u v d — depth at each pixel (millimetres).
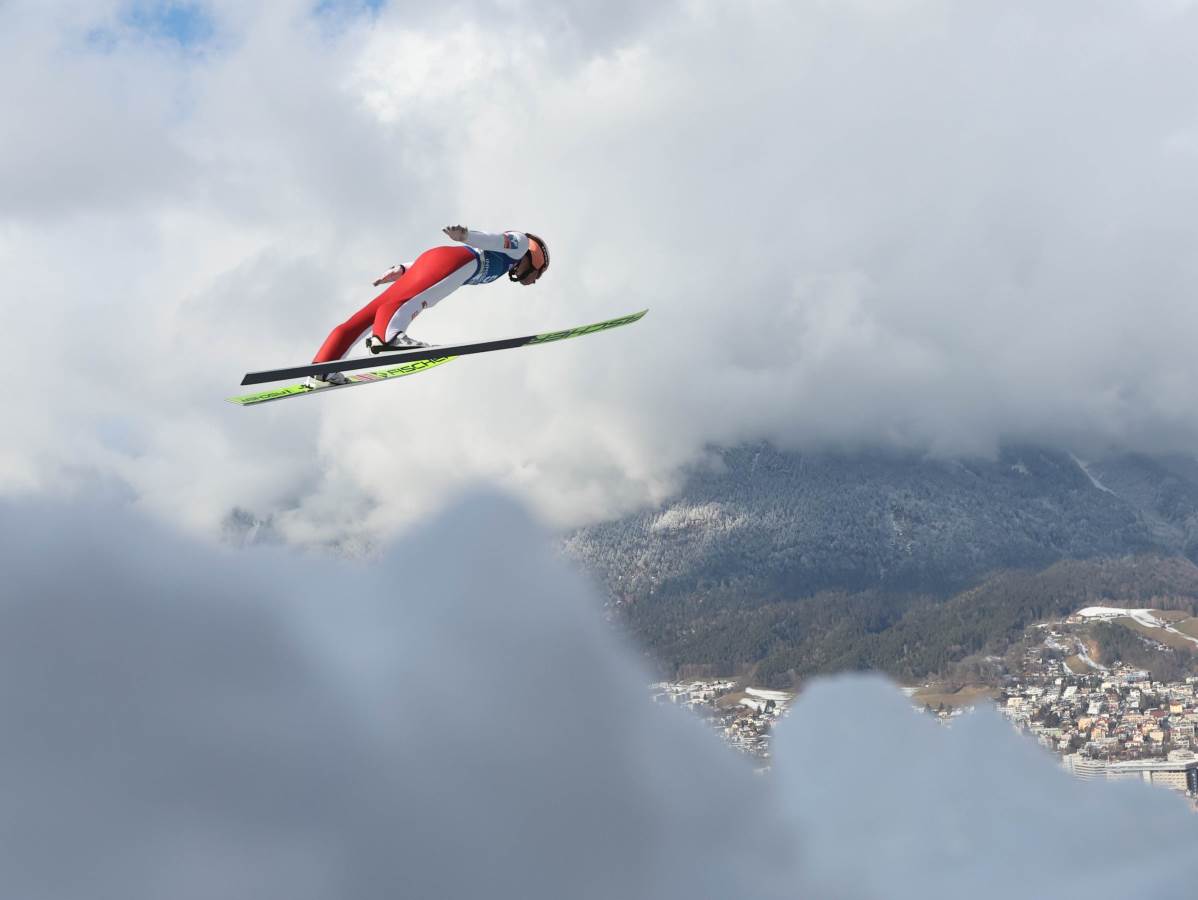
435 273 14914
